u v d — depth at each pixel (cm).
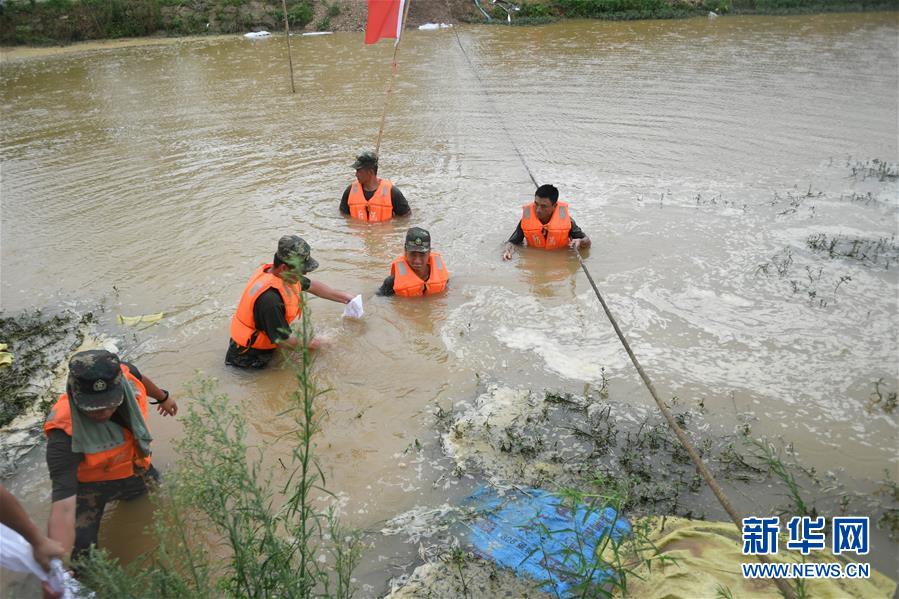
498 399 496
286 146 1088
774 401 486
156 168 1001
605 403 490
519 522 389
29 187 937
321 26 2139
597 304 619
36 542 299
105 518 392
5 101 1416
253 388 514
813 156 1005
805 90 1378
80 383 340
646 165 973
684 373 519
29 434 474
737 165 970
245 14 2153
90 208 859
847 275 654
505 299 631
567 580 350
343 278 675
